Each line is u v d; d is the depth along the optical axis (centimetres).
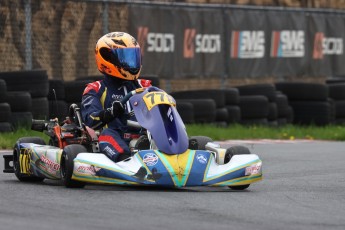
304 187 2927
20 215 2131
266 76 6794
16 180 3153
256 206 2372
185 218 2128
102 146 2783
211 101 5762
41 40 5531
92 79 5188
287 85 6681
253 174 2753
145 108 2770
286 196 2633
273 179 3209
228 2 7231
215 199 2488
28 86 5078
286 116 6531
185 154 2694
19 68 5419
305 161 3994
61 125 3169
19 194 2573
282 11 6888
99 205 2322
